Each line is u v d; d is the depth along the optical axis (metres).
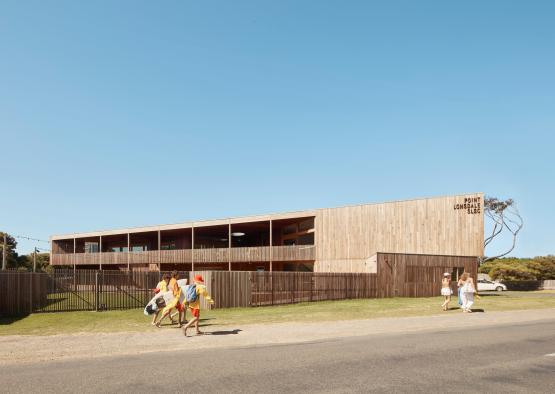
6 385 6.82
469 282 18.78
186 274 23.17
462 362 8.28
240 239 51.34
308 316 16.97
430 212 33.41
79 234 53.91
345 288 26.52
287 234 43.78
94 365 8.34
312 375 7.26
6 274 19.53
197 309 12.38
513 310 20.03
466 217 31.77
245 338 11.68
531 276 53.19
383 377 7.12
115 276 21.53
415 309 19.89
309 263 40.44
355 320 15.68
